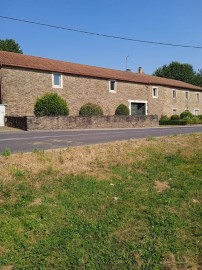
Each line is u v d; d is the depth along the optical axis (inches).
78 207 217.2
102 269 152.5
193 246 170.6
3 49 1833.2
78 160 325.7
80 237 179.9
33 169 284.4
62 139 542.9
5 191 236.2
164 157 361.4
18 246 171.2
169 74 2583.7
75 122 919.0
